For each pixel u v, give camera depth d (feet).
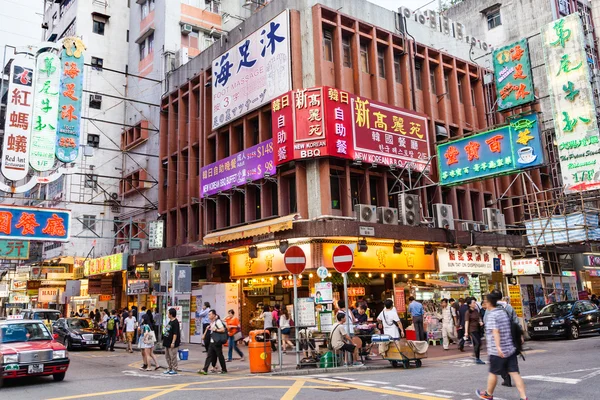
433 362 43.19
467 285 69.00
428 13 82.64
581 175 55.47
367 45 71.56
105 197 107.24
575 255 91.91
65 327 71.77
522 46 59.77
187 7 111.04
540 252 81.56
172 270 62.75
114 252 105.70
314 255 59.00
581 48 56.49
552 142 97.50
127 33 128.16
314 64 64.23
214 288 70.33
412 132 70.13
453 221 71.36
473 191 81.41
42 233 71.46
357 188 66.80
